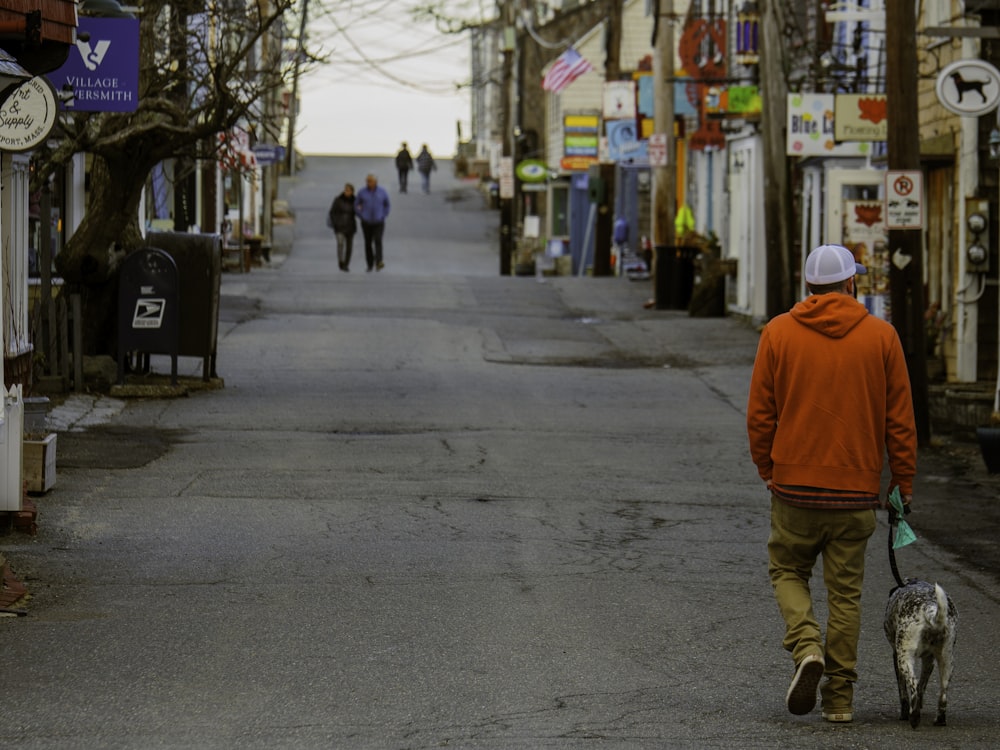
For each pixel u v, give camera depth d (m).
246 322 55.53
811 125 46.38
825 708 14.77
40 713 14.47
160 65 37.78
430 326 56.16
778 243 53.22
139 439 32.59
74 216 43.97
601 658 16.98
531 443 33.69
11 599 18.94
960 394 36.03
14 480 23.00
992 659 17.44
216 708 14.72
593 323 60.38
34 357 37.38
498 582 20.81
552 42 132.88
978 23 41.59
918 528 26.09
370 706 14.87
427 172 153.75
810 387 14.98
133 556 21.98
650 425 36.88
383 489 27.86
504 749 13.48
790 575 15.29
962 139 42.16
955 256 43.59
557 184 119.88
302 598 19.64
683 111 69.50
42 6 22.59
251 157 64.69
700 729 14.27
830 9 54.75
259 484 28.03
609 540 23.98
